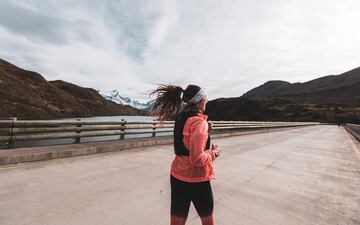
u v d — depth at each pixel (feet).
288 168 25.49
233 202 14.80
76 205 12.93
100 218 11.59
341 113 403.34
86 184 16.60
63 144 28.66
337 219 12.96
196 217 12.23
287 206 14.57
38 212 11.80
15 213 11.54
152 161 25.48
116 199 14.17
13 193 14.08
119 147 31.65
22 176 17.53
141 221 11.51
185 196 7.08
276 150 38.91
